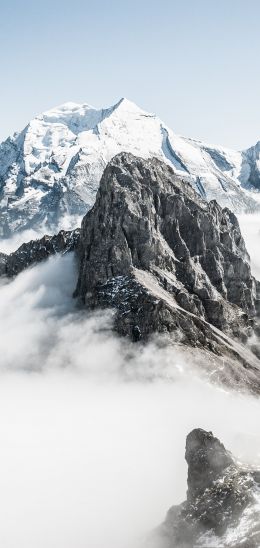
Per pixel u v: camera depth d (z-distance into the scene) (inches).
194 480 3725.4
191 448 3833.7
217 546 3189.0
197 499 3543.3
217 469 3690.9
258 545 3083.2
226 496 3437.5
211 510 3403.1
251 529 3176.7
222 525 3297.2
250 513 3275.1
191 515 3469.5
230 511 3341.5
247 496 3366.1
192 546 3294.8
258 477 3528.5
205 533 3324.3
